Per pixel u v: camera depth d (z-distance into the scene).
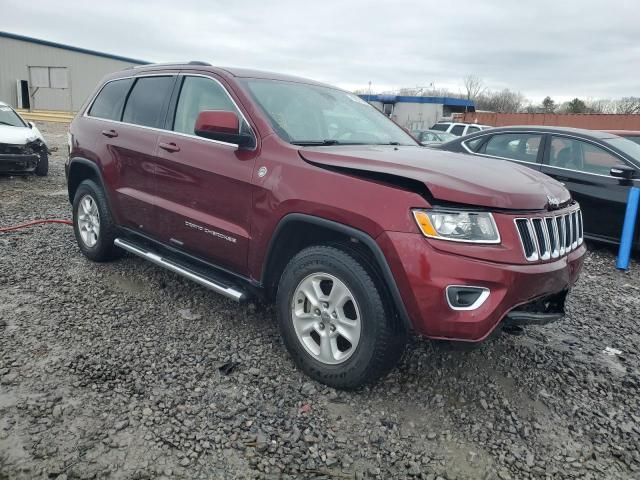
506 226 2.67
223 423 2.73
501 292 2.61
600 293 5.23
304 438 2.65
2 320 3.75
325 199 2.92
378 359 2.82
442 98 37.22
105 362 3.26
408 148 3.74
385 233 2.69
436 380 3.26
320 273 3.02
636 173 6.30
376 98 38.38
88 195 4.95
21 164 9.98
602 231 6.55
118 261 5.14
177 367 3.25
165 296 4.36
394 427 2.78
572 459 2.63
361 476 2.43
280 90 3.90
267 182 3.22
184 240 3.85
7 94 34.25
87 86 38.91
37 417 2.69
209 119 3.34
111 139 4.53
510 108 73.25
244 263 3.44
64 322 3.78
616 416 3.03
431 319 2.62
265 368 3.28
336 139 3.72
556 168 6.89
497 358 3.61
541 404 3.11
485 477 2.47
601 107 61.28
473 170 3.02
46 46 35.62
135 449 2.50
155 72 4.48
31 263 5.00
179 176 3.84
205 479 2.35
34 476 2.29
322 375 3.05
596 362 3.68
